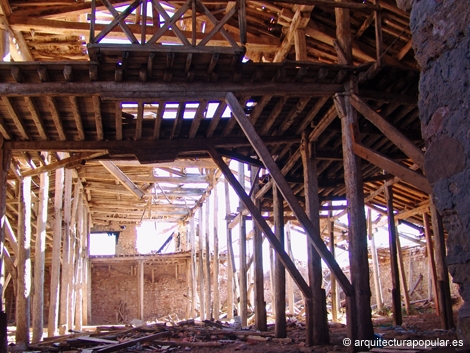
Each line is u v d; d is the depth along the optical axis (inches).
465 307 133.0
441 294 438.0
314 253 361.1
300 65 298.5
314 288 354.3
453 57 140.2
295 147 416.8
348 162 299.9
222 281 1096.8
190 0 281.1
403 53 426.0
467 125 134.3
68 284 645.9
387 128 271.7
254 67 295.4
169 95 295.1
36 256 469.7
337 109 310.7
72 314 685.9
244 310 599.8
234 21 467.8
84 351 365.7
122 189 852.6
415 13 155.7
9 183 507.8
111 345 383.6
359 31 412.2
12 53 466.0
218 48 277.0
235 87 301.6
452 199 138.2
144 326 504.4
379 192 548.4
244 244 614.5
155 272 1139.3
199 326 572.4
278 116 360.5
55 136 367.6
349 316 282.4
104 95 288.7
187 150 371.6
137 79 294.8
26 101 299.6
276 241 338.0
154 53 271.3
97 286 1093.1
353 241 289.4
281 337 406.6
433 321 513.3
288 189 289.4
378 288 789.2
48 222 719.7
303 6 394.9
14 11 426.0
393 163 263.3
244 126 294.0
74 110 316.8
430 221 592.4
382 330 439.5
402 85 319.0
